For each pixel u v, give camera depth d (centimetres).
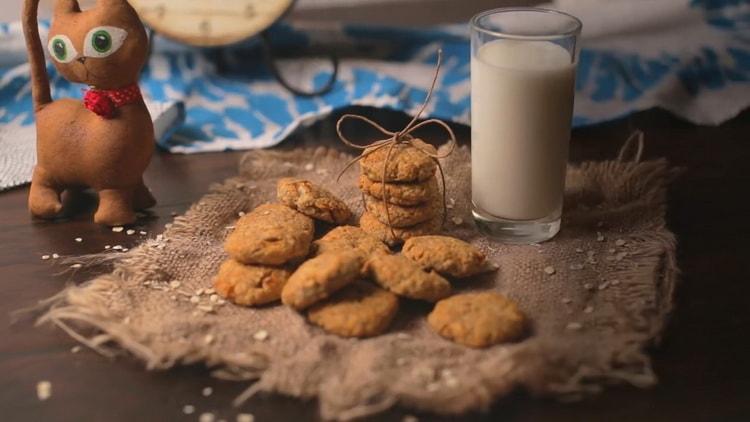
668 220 90
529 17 87
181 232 88
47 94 89
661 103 104
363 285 79
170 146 101
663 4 113
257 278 80
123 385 74
